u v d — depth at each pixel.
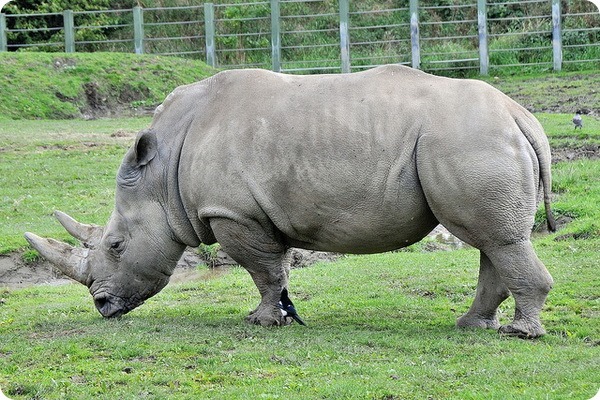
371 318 27.34
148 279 27.53
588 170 44.47
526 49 81.56
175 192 26.94
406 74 25.48
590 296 28.78
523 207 24.00
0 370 23.22
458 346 23.97
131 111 74.12
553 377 21.52
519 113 24.70
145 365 23.25
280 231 26.12
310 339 24.92
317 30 83.12
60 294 33.03
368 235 25.19
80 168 51.28
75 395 21.36
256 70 27.03
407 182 24.42
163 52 91.00
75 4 91.56
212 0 92.81
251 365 22.89
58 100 72.56
